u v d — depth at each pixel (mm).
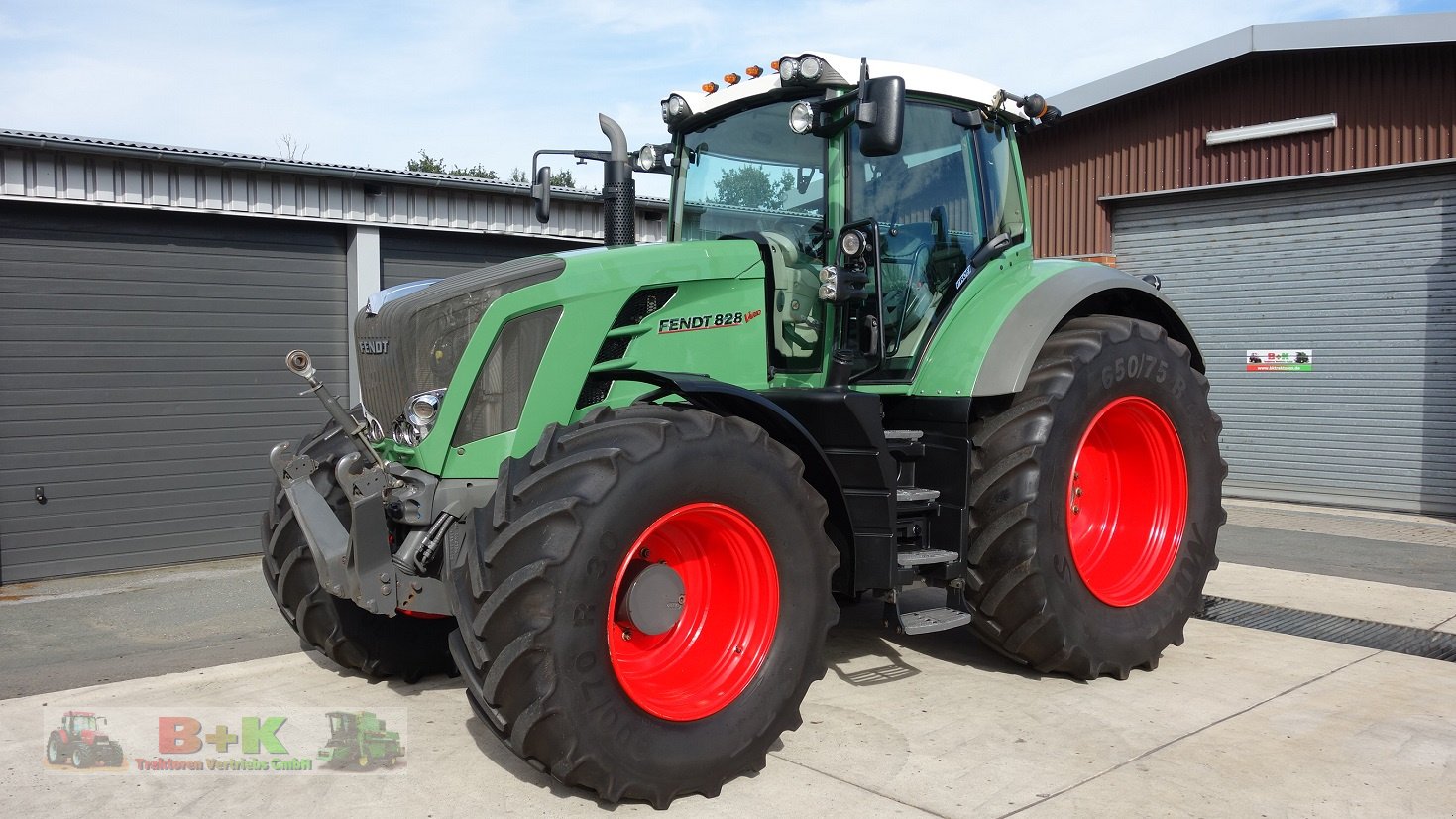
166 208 7215
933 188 4367
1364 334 9070
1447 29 8195
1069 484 4074
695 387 3217
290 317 7992
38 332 6934
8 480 6859
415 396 3369
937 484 4090
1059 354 4152
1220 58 9320
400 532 3430
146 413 7359
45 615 5918
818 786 3203
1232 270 9844
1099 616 4145
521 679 2812
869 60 4086
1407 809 3016
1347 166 8906
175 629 5578
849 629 5090
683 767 3033
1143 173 10211
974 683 4215
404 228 8359
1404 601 5637
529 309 3379
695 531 3328
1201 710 3869
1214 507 4609
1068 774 3273
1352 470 9211
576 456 2953
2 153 6590
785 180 4168
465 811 3053
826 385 3863
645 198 9602
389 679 4352
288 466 3482
